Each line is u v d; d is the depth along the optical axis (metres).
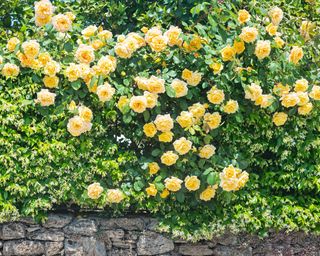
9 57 2.93
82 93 2.97
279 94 3.03
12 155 2.91
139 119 3.05
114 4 3.44
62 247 3.03
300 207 3.14
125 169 3.04
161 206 3.08
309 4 3.29
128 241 3.08
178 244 3.12
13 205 2.97
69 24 2.94
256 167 3.22
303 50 3.13
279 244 3.21
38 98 2.88
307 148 3.11
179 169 3.03
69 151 2.96
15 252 3.00
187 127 2.96
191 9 2.99
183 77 2.98
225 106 2.97
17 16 3.16
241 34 2.90
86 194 2.97
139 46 3.01
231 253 3.15
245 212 3.10
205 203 3.10
